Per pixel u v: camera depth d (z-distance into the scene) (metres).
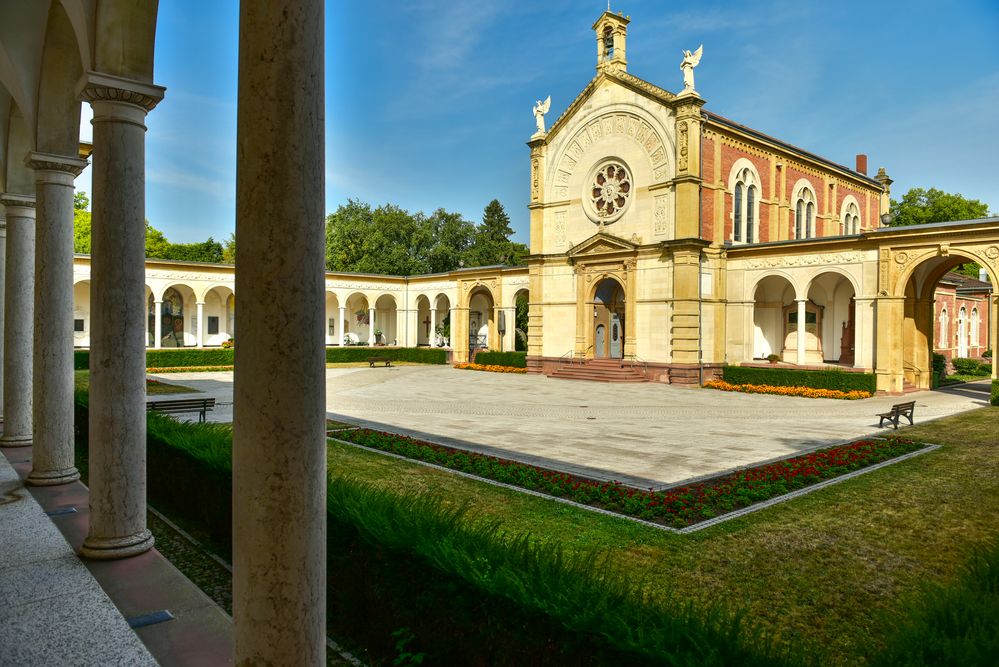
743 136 37.50
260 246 3.80
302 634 3.87
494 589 4.60
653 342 36.41
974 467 13.86
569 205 41.41
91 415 7.64
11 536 8.48
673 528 9.60
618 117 38.28
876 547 8.88
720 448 16.27
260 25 3.80
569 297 41.22
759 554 8.58
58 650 5.66
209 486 8.73
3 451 13.30
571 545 8.76
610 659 3.91
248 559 3.84
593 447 16.38
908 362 31.67
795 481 12.34
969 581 4.64
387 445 15.79
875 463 14.29
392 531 5.69
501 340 49.09
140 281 7.66
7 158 12.34
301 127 3.86
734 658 3.76
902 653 3.79
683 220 34.50
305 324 3.88
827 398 28.67
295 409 3.84
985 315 55.38
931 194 62.00
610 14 38.59
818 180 44.94
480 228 88.88
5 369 13.46
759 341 40.09
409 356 55.41
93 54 7.13
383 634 5.63
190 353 44.75
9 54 9.29
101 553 7.62
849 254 30.95
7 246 12.94
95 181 7.40
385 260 70.88
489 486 12.05
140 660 5.54
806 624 6.55
